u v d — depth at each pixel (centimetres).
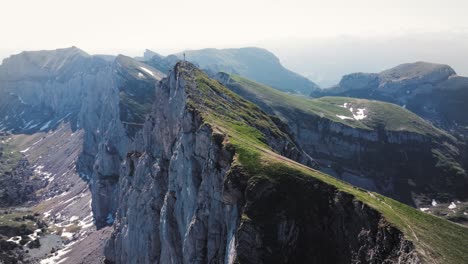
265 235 7569
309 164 15038
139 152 18688
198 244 9212
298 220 7769
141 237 13425
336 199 7856
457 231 8144
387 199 9206
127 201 16800
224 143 9556
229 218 8512
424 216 8625
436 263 6244
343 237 7475
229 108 13925
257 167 8550
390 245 6812
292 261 7412
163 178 13488
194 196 10075
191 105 12062
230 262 7638
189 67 16750
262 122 14550
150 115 17112
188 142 11212
